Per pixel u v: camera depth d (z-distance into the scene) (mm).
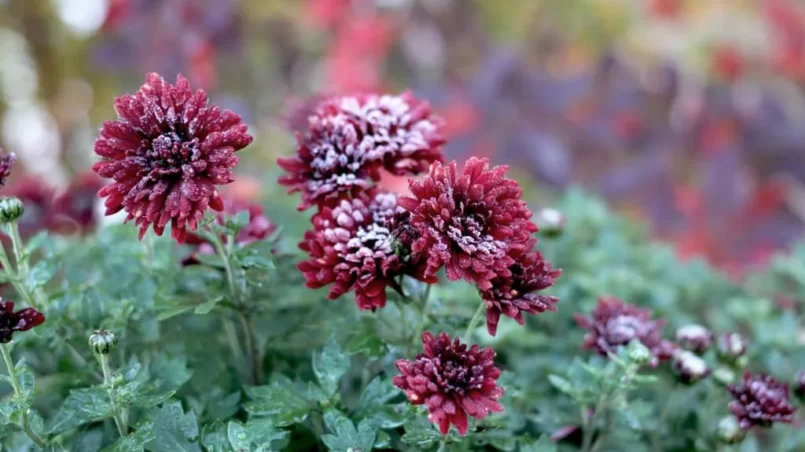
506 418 689
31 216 846
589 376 724
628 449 725
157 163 610
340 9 1589
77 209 864
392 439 679
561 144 1334
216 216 674
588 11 1683
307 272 642
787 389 718
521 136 1306
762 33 1638
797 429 779
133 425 655
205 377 696
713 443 738
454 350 608
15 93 1794
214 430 647
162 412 647
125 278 729
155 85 622
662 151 1366
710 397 755
